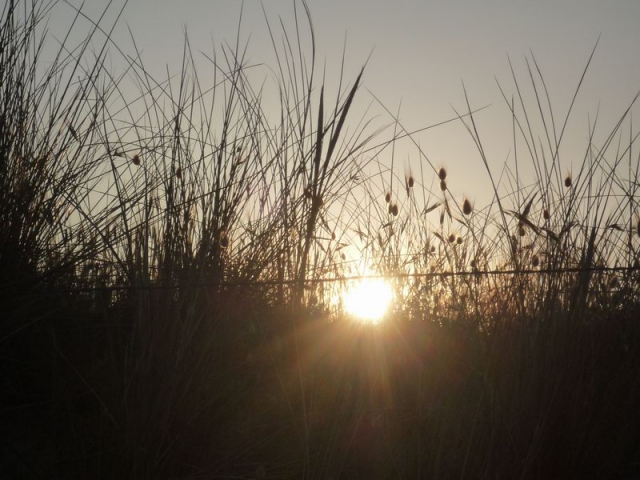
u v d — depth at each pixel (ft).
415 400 5.32
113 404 4.76
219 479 4.78
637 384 5.35
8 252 5.10
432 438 4.94
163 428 4.66
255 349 5.39
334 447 4.93
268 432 5.12
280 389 5.33
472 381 5.28
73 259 5.12
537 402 5.08
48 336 4.99
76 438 4.70
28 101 5.38
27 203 5.20
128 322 5.30
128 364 4.92
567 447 5.07
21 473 4.57
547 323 5.25
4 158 5.24
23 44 5.42
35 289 5.09
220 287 5.30
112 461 4.65
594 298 5.53
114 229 5.30
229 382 5.07
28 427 4.79
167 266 5.38
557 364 5.15
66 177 5.38
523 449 4.99
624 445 5.24
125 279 5.42
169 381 4.76
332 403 5.23
